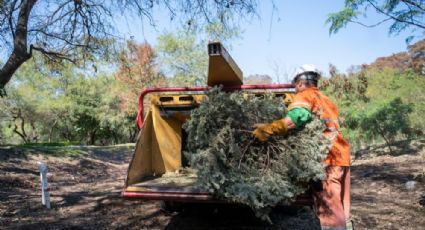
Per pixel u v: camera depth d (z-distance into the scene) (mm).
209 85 5520
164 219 5953
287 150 3957
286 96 5480
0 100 36625
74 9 10562
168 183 4836
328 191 3820
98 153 18156
